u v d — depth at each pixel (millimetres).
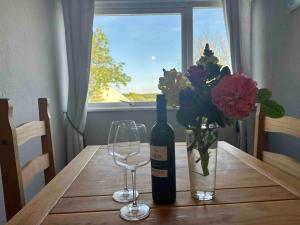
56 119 2260
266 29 2199
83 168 1059
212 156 747
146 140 873
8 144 885
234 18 2336
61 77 2410
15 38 1600
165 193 717
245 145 2338
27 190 1701
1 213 1376
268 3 2152
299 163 1004
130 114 2502
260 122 1271
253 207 693
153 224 620
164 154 706
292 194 769
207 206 706
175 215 660
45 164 1190
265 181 875
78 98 2330
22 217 660
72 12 2301
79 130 2352
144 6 2480
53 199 763
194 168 757
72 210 695
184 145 1475
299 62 1743
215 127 733
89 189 836
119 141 839
